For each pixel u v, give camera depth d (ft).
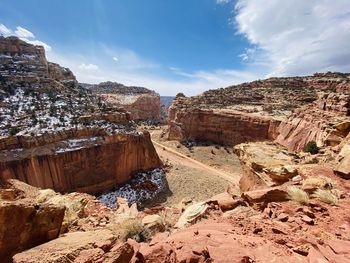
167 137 283.38
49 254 15.53
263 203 28.89
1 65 194.29
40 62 230.48
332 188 31.91
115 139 152.25
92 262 15.34
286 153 65.05
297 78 380.17
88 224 33.27
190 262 15.16
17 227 18.13
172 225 30.94
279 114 228.63
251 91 357.20
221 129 256.32
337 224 21.85
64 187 124.98
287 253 16.55
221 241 17.94
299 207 25.81
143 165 168.96
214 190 139.13
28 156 114.93
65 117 155.33
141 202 130.41
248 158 61.41
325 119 129.08
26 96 171.01
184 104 321.11
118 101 441.27
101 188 140.46
